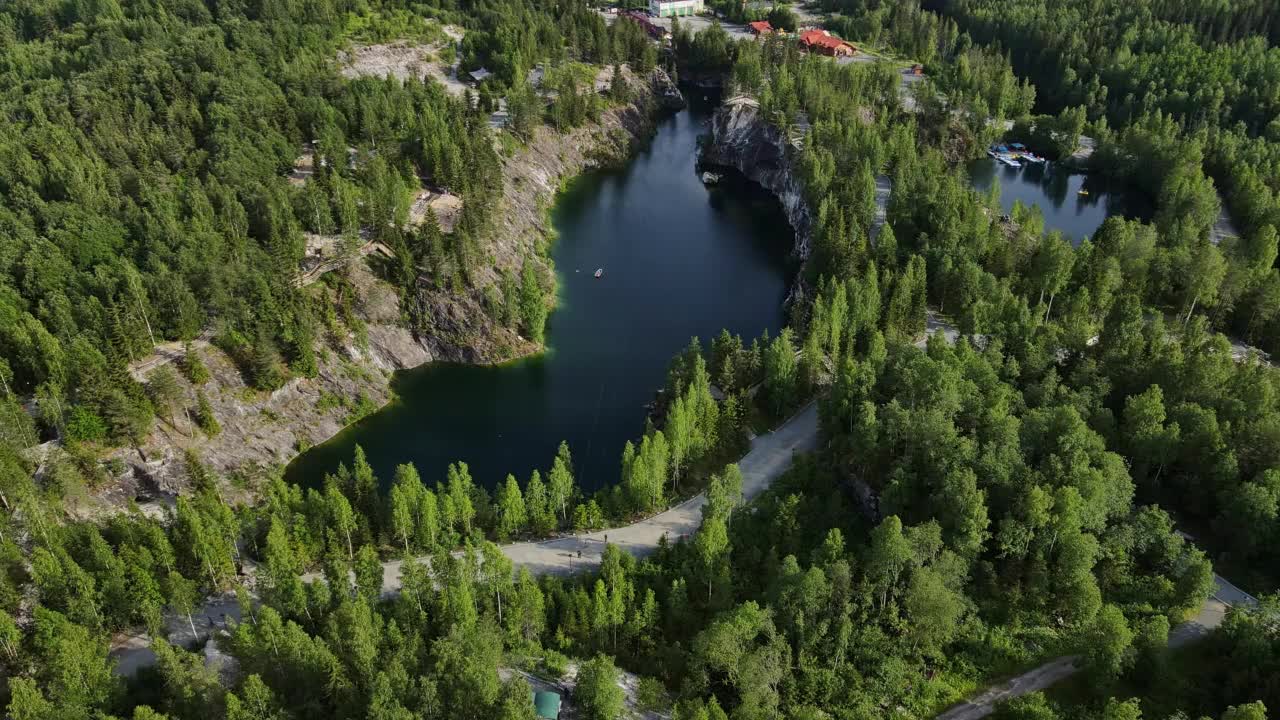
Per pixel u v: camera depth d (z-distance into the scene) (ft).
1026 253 637.71
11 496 411.95
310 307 575.79
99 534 390.63
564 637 377.30
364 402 570.87
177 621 386.93
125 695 331.57
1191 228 649.61
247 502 489.26
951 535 381.40
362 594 359.66
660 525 445.78
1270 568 383.45
